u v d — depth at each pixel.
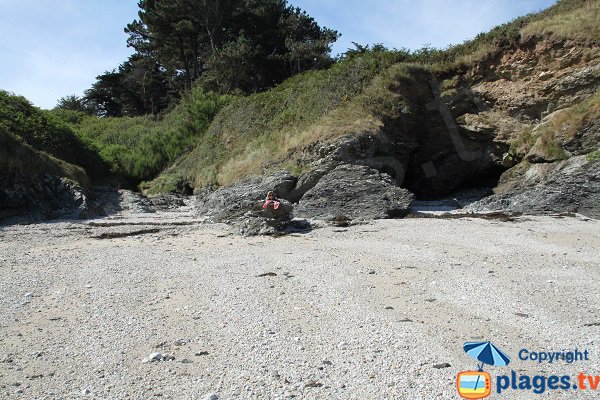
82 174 24.98
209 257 12.62
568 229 15.30
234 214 19.08
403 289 9.23
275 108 30.97
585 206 18.38
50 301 8.84
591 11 24.17
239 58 47.41
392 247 13.24
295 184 22.16
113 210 24.06
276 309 8.18
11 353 6.49
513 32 25.80
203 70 56.78
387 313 7.90
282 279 10.11
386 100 25.73
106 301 8.78
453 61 27.48
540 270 10.48
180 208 26.00
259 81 51.75
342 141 22.61
